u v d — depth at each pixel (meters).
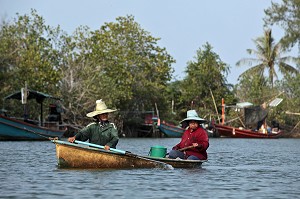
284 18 79.38
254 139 70.75
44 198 13.36
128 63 73.38
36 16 65.94
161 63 76.69
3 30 64.62
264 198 13.70
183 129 74.12
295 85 85.81
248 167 22.25
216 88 85.75
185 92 85.88
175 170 19.77
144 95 76.62
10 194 13.90
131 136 76.25
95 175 17.75
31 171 18.95
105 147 19.81
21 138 48.56
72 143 19.50
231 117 85.38
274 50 89.50
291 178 18.00
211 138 74.31
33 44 63.91
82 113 66.06
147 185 15.66
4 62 60.31
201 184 16.11
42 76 61.12
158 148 21.70
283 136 85.12
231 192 14.62
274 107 85.38
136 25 77.06
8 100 60.41
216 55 86.81
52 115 55.88
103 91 65.75
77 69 66.25
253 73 89.44
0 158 25.31
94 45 68.62
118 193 14.20
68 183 15.86
